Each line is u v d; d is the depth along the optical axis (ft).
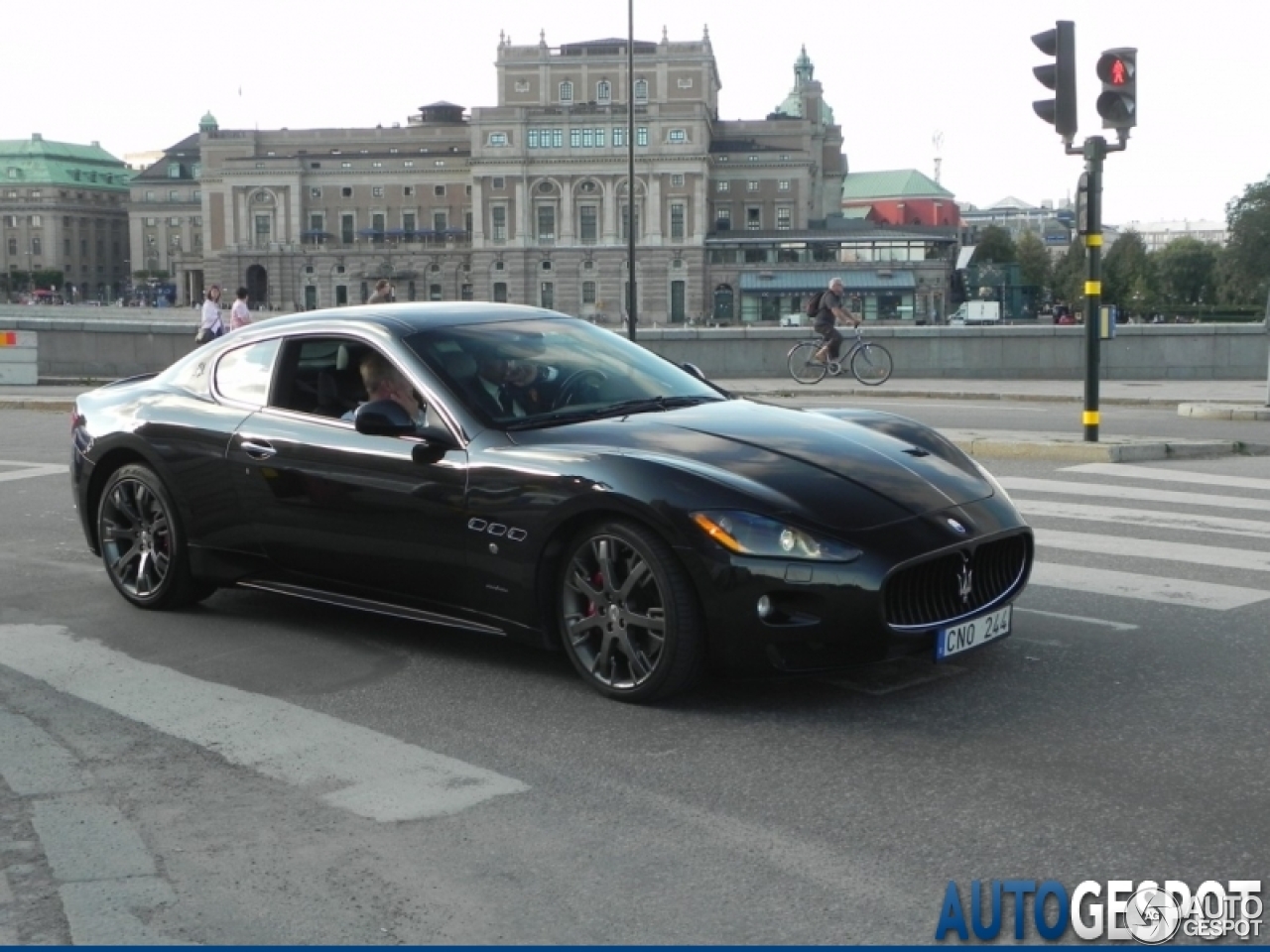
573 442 16.97
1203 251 462.19
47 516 30.91
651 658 16.05
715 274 402.31
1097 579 22.79
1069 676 17.24
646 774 14.03
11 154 604.49
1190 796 13.10
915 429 18.78
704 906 11.01
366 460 18.34
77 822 13.03
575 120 399.85
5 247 604.49
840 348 73.26
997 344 79.00
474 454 17.37
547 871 11.75
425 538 17.72
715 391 20.01
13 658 18.94
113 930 10.82
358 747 15.08
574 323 20.79
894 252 394.73
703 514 15.38
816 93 483.10
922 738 14.98
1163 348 77.30
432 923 10.82
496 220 405.18
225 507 20.03
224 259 427.74
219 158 433.48
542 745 15.02
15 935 10.77
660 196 400.67
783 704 16.29
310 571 19.34
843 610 15.01
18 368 75.72
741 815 12.89
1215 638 19.04
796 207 431.43
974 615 16.08
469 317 19.98
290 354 20.15
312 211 426.92
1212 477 34.53
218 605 21.99
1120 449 37.70
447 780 13.99
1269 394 52.65
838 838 12.30
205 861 12.10
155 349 84.28
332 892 11.41
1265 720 15.38
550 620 17.07
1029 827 12.44
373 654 18.95
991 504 16.78
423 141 427.74
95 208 620.08
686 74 407.85
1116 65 36.68
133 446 21.17
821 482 16.03
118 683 17.69
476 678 17.65
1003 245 475.72
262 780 14.10
